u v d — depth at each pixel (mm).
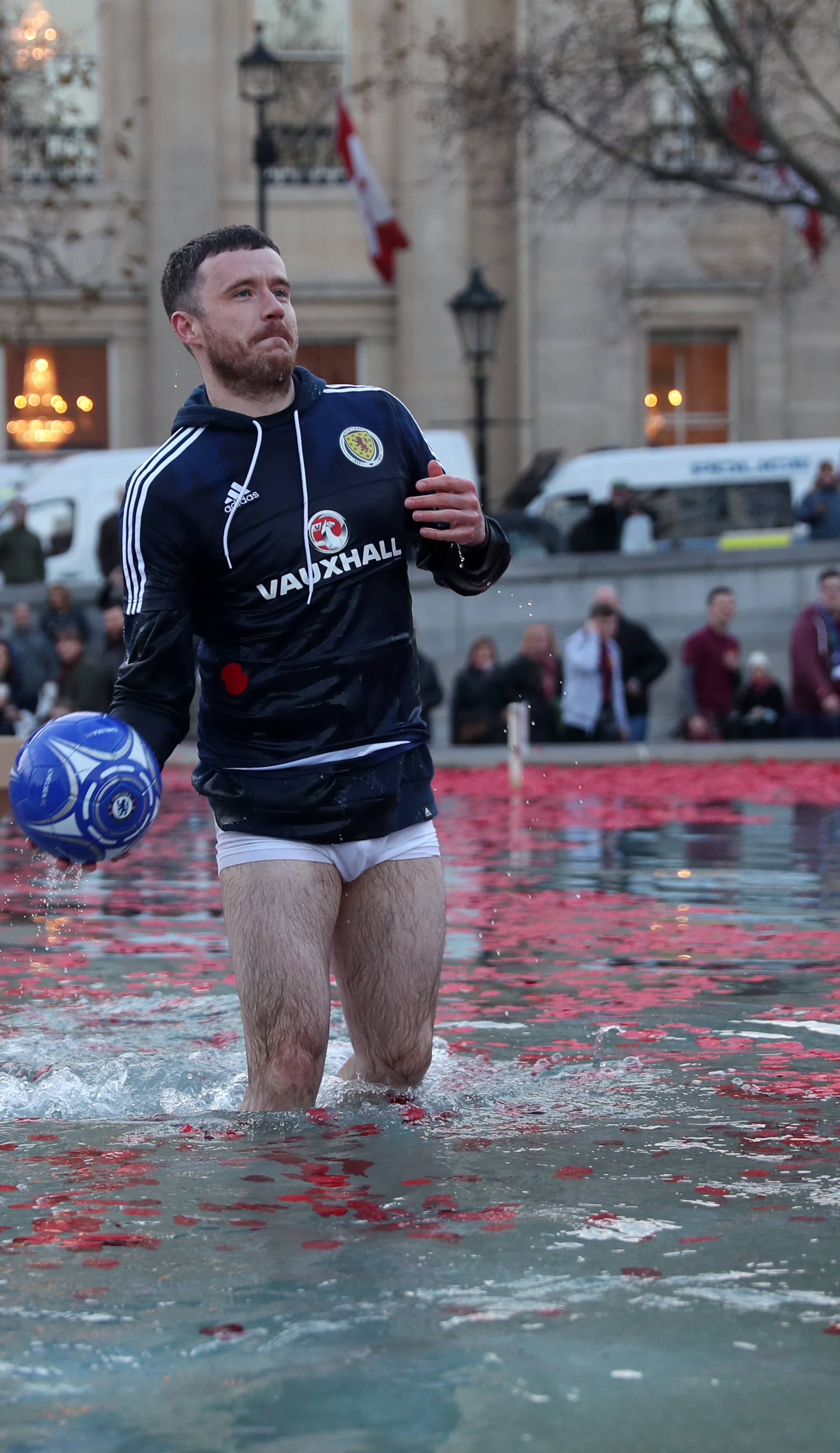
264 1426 2396
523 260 35688
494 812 14406
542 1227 3328
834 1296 2916
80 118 35531
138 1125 4277
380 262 30781
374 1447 2326
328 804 4387
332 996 6625
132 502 4379
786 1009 5879
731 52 25438
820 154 33156
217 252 4426
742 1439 2340
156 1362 2633
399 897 4527
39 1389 2539
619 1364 2607
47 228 34531
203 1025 5742
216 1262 3125
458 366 35781
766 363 36219
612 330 35906
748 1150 3949
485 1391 2510
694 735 20453
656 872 10234
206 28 35562
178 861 11406
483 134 28469
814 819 13500
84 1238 3277
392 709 4512
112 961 7223
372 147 36312
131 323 35688
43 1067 4980
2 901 9336
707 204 34656
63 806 4203
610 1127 4195
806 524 27531
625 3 26297
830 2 27031
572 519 28297
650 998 6117
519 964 6938
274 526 4363
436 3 35469
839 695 19453
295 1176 3740
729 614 20609
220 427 4406
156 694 4406
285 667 4391
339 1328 2771
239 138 36094
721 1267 3070
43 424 35688
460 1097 4527
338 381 36531
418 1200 3535
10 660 21188
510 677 19688
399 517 4535
